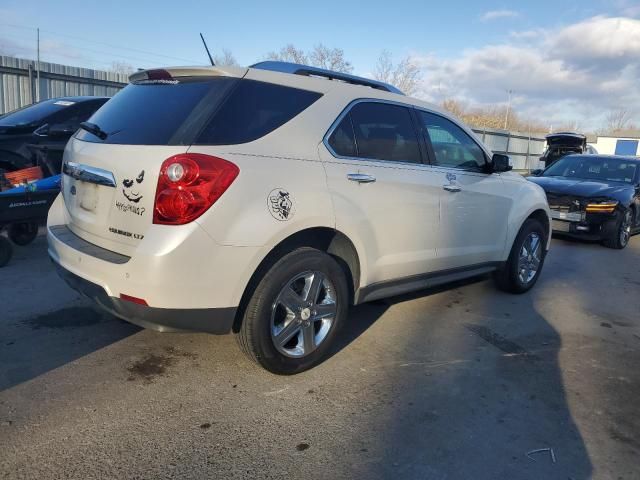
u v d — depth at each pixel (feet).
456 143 14.89
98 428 8.86
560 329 14.98
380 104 12.64
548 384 11.44
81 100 25.38
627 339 14.53
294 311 10.65
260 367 11.36
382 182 11.95
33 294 14.98
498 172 15.55
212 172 8.98
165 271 8.79
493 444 9.08
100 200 10.07
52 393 9.86
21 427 8.75
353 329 13.93
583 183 30.01
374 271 12.07
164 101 10.36
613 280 21.38
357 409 9.95
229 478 7.84
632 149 173.06
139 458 8.16
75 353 11.54
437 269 14.15
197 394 10.16
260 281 10.06
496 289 18.56
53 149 22.30
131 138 9.92
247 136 9.80
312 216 10.33
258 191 9.50
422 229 13.20
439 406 10.23
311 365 11.32
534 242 18.33
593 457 8.87
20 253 19.36
